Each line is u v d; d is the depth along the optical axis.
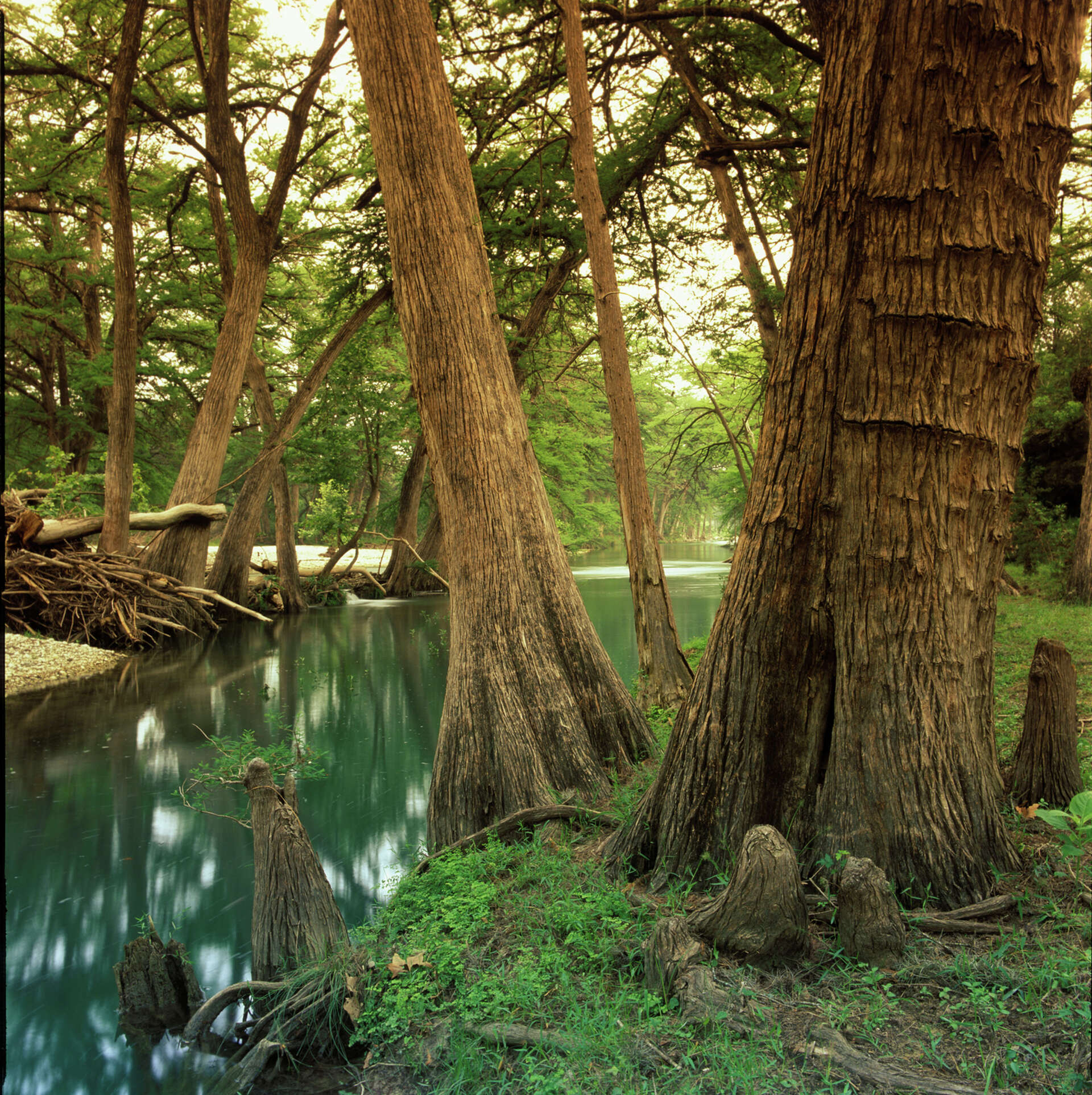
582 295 21.09
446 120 6.72
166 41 21.47
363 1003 3.79
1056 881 3.67
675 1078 2.90
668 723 8.45
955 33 3.49
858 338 3.78
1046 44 3.53
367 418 26.39
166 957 4.46
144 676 14.30
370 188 17.47
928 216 3.62
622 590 29.12
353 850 6.70
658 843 4.43
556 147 16.77
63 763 9.16
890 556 3.78
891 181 3.64
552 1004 3.48
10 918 5.64
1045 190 3.69
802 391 3.98
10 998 4.66
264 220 19.66
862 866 3.41
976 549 3.83
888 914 3.35
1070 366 19.38
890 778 3.78
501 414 6.75
